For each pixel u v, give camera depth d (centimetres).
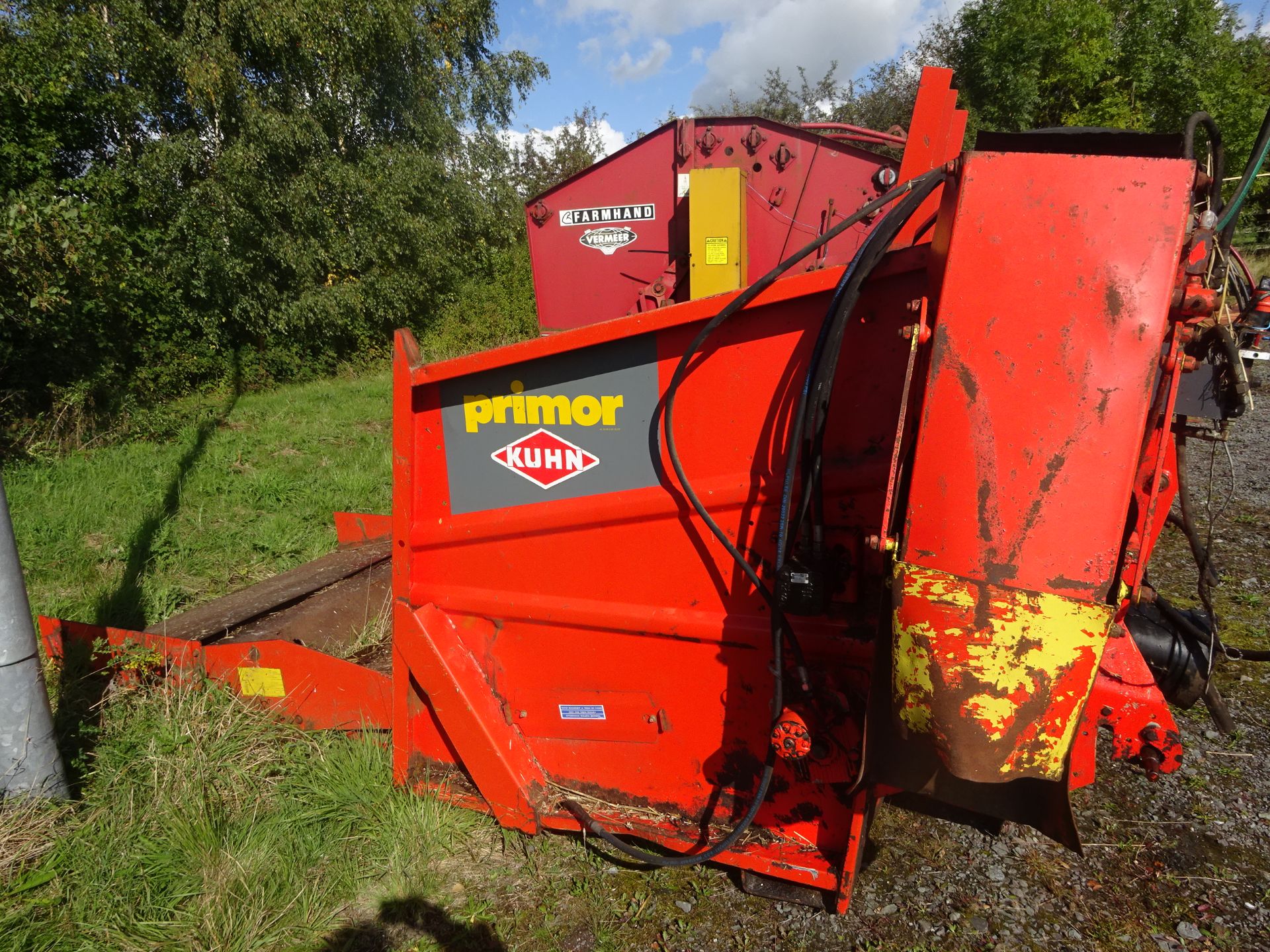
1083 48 1844
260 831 274
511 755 279
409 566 280
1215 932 241
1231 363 192
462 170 1847
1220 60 1878
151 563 550
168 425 945
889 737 204
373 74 1597
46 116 1168
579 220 548
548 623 269
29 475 723
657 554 248
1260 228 1285
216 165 1374
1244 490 619
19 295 828
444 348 1630
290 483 726
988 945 238
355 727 313
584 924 250
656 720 262
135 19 1295
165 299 1290
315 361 1548
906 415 187
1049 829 194
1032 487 169
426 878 266
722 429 230
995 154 172
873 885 262
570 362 245
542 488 260
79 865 259
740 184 461
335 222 1558
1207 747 331
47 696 280
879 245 195
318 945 243
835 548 221
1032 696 173
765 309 218
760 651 239
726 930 245
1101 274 166
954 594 175
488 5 1892
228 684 326
